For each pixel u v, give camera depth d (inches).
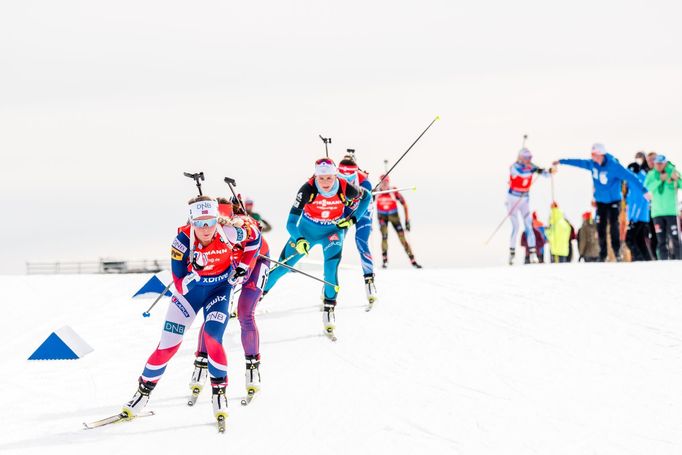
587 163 1471.5
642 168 1588.3
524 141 1612.9
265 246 772.0
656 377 756.6
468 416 671.8
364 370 811.4
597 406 687.1
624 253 1438.2
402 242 1625.2
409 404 705.6
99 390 772.0
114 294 1310.3
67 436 636.1
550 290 1112.8
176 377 809.5
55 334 908.0
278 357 871.1
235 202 830.5
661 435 619.5
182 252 663.1
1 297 1296.8
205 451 604.4
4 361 893.8
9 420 678.5
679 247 1497.3
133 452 600.4
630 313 976.9
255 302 741.3
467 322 976.9
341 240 960.9
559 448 600.4
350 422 665.0
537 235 1818.4
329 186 925.2
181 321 676.7
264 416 683.4
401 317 1016.2
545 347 864.9
